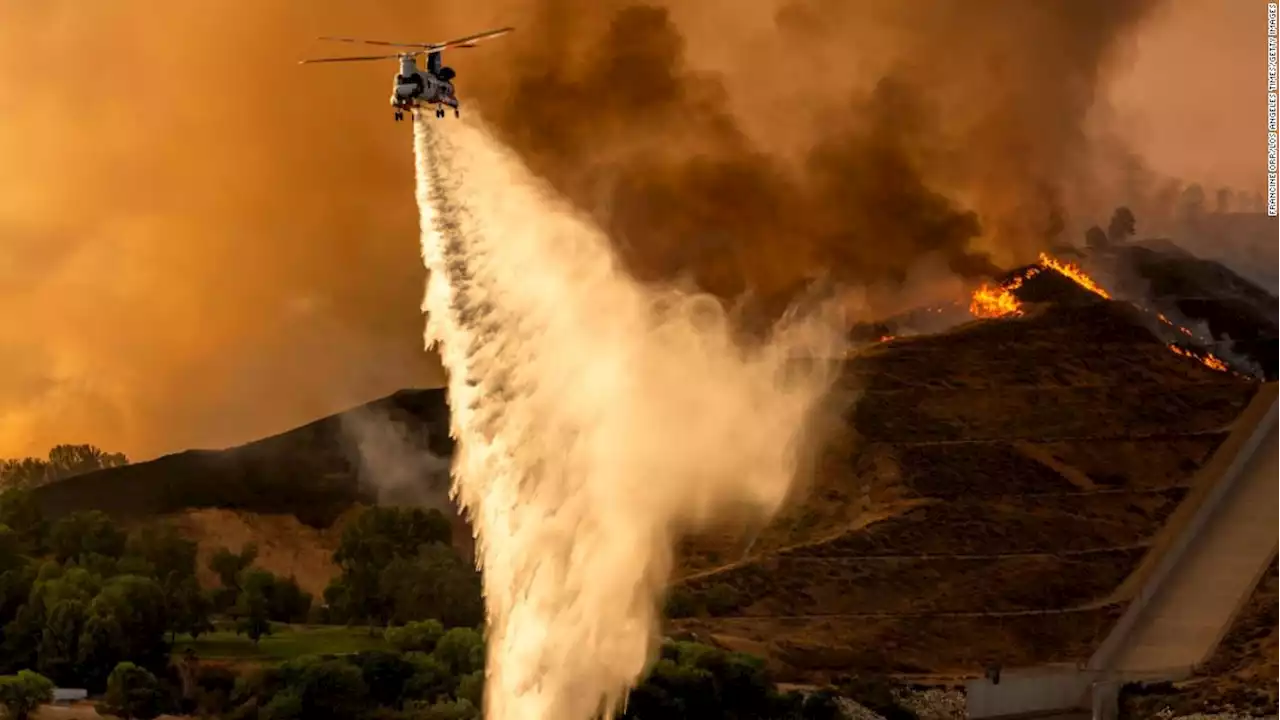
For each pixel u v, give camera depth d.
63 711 133.12
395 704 131.75
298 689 130.75
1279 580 162.38
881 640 164.25
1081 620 166.38
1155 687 144.62
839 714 133.75
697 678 127.62
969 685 141.12
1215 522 177.62
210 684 142.12
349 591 177.75
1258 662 146.38
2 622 156.88
